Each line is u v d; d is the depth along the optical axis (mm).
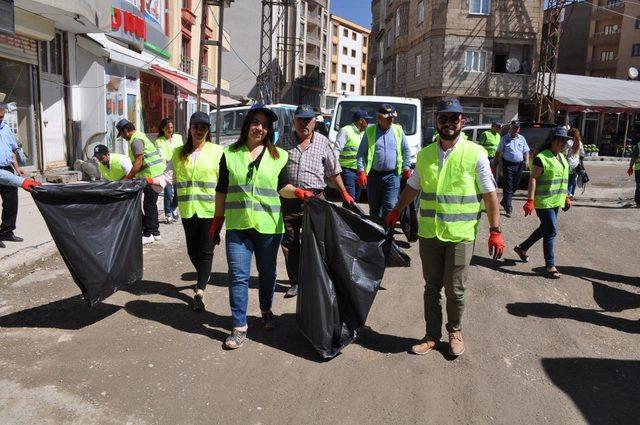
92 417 3248
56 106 13242
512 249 7789
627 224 9891
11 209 6996
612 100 31031
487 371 3941
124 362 3957
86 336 4418
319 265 4125
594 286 6172
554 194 6324
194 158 4992
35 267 6355
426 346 4219
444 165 3982
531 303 5477
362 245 4230
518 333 4676
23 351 4121
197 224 5051
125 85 16234
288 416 3309
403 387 3684
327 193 11648
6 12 8047
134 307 5105
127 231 4832
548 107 30531
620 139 35188
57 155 13359
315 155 5289
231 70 48500
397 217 4359
